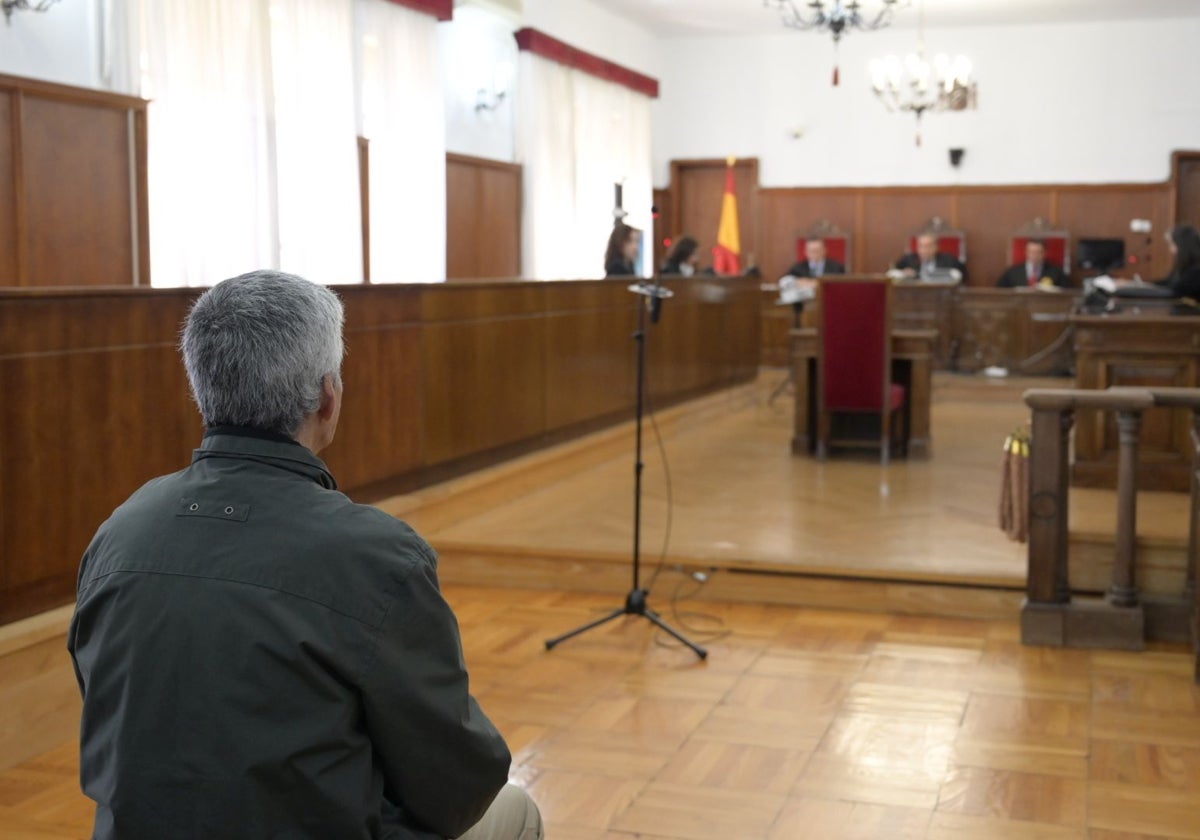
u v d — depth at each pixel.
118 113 6.43
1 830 2.90
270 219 7.57
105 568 1.44
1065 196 13.58
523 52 11.07
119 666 1.39
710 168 14.75
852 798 3.03
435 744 1.44
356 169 8.39
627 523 5.56
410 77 9.13
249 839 1.34
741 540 5.18
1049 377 11.66
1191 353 5.55
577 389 7.18
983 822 2.89
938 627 4.52
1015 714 3.61
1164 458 5.60
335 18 8.15
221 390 1.47
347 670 1.37
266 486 1.44
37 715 3.37
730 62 14.38
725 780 3.14
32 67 5.94
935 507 5.89
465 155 10.23
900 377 7.63
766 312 12.66
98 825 1.42
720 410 9.57
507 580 5.12
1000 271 13.85
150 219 6.66
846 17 11.53
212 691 1.35
